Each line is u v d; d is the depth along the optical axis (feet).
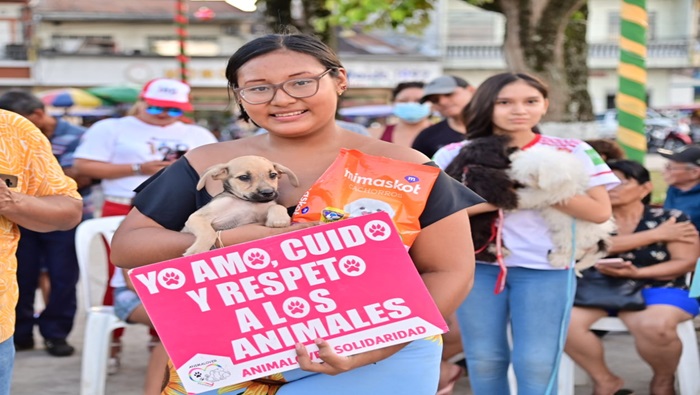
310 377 7.88
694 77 129.59
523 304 12.59
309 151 8.39
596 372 15.43
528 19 27.89
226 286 7.26
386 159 7.92
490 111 13.00
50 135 21.68
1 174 9.41
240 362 7.32
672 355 15.17
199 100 115.65
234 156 8.49
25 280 20.88
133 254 8.09
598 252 13.08
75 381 18.49
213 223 7.86
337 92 8.43
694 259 15.37
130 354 20.76
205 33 115.65
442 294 8.08
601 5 129.29
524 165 12.21
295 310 7.32
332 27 34.27
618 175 15.79
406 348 7.96
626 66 24.67
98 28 115.55
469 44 123.34
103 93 67.00
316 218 7.74
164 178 8.46
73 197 10.14
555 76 28.07
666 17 129.70
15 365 19.84
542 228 12.50
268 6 33.55
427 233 8.08
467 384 17.83
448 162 13.41
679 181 18.16
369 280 7.33
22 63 113.29
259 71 7.97
